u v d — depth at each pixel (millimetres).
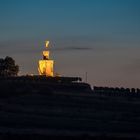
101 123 82000
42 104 85062
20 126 80500
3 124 80688
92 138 77188
